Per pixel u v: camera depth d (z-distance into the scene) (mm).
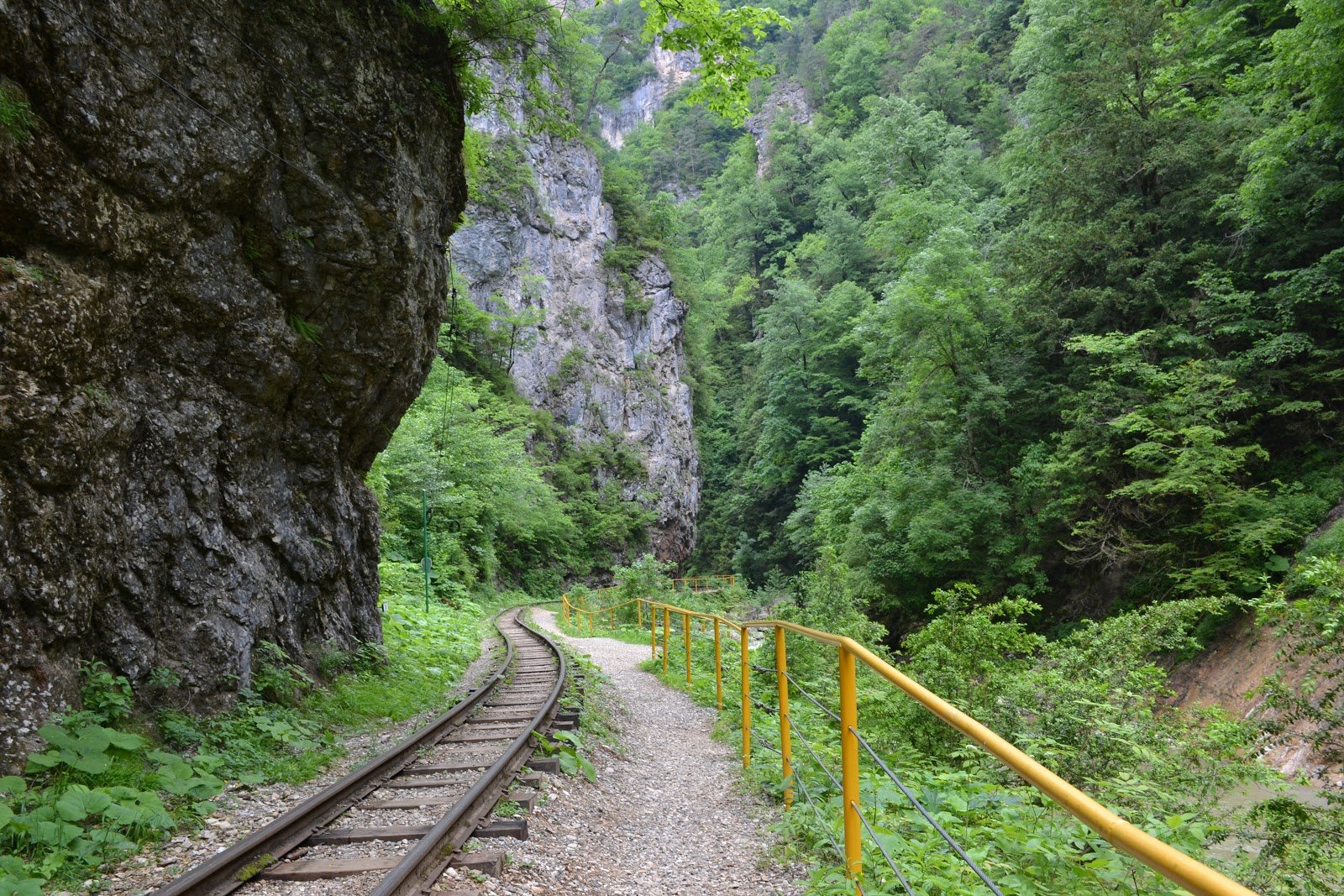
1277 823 5137
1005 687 6906
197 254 7754
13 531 5598
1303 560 15828
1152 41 24375
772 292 67875
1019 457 25484
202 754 6098
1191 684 16219
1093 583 21797
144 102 6992
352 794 5605
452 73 11609
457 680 12734
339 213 9312
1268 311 20516
